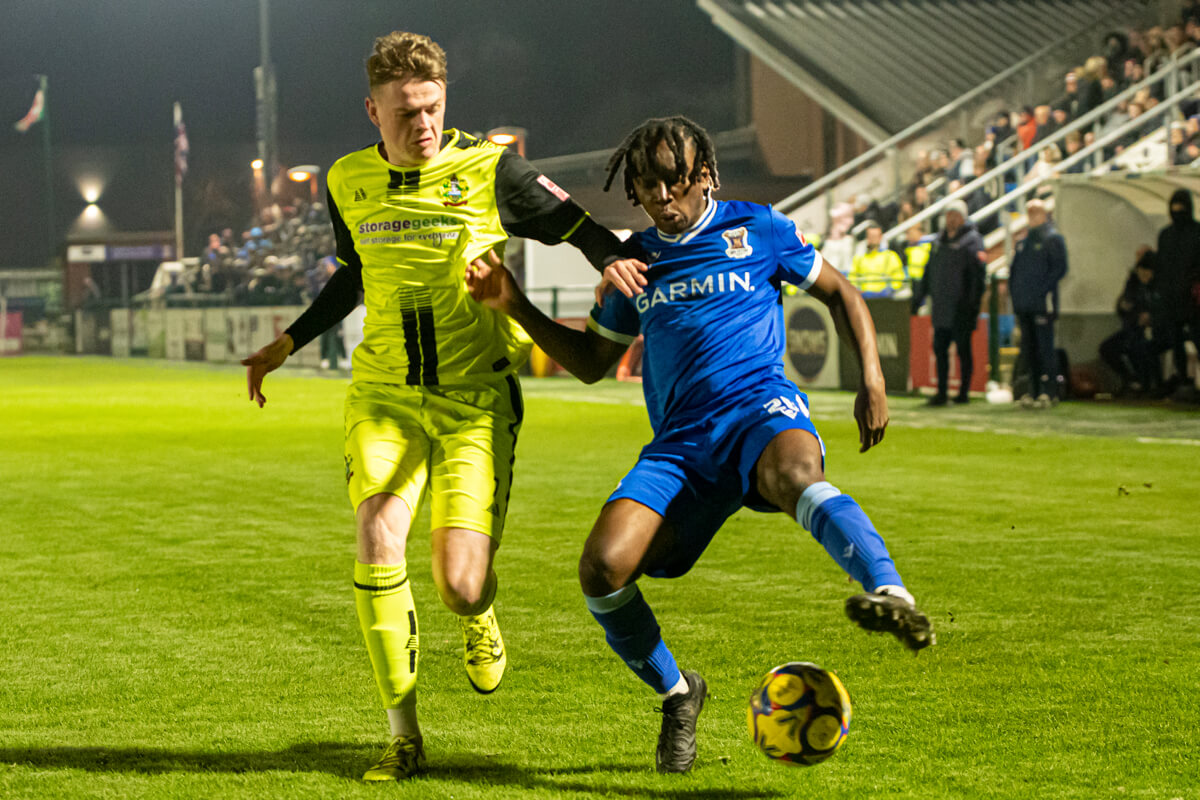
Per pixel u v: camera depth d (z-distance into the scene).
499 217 4.38
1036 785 3.90
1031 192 22.95
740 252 4.10
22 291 56.50
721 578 7.08
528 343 4.61
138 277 58.75
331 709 4.84
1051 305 16.56
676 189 4.05
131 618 6.34
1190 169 16.25
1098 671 5.17
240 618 6.34
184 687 5.13
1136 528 8.46
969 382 17.56
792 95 35.94
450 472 4.26
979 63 29.88
